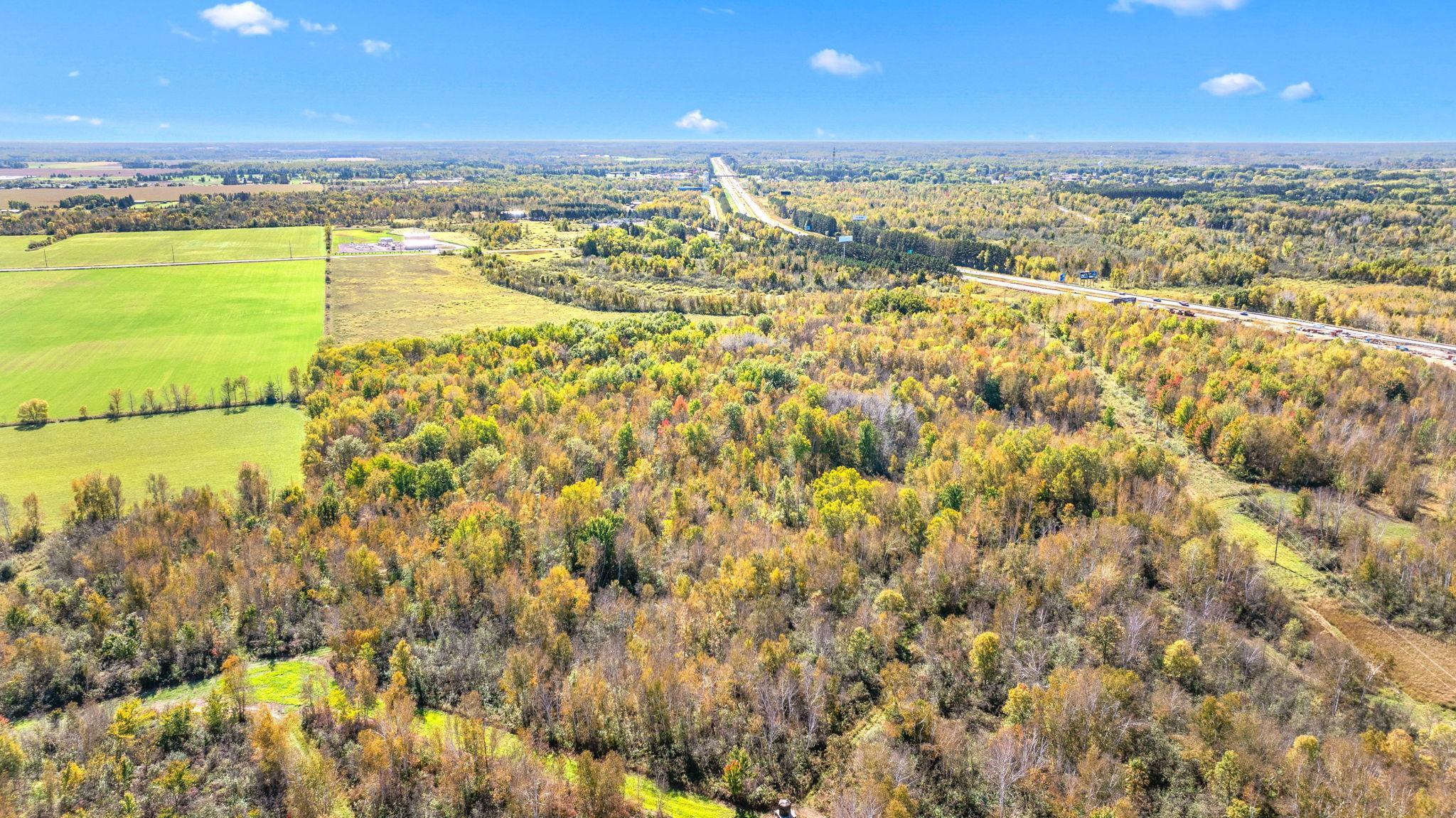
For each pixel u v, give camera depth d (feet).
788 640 271.28
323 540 319.88
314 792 201.67
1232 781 210.18
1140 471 366.02
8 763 203.51
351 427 419.54
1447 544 300.61
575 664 262.67
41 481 388.16
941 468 370.73
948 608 299.58
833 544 319.68
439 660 267.39
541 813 205.77
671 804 219.61
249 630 281.74
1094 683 236.63
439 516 343.67
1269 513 354.13
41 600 285.84
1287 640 275.39
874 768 223.10
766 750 235.81
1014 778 218.79
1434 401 416.67
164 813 195.93
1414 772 215.51
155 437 442.50
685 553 325.83
